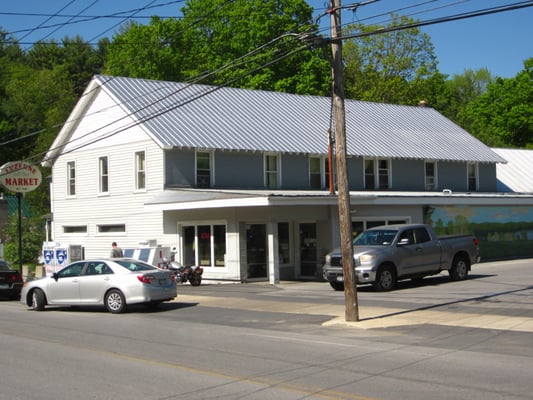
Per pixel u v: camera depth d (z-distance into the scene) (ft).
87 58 270.46
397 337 44.52
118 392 29.76
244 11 154.81
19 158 181.68
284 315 57.62
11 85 204.54
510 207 117.60
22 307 72.79
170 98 110.93
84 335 48.49
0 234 148.05
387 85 204.95
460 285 72.90
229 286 85.71
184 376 32.91
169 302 70.90
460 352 38.40
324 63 159.33
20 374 34.27
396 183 121.29
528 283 72.28
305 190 108.68
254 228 91.56
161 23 163.94
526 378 31.01
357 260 69.56
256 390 29.50
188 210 96.12
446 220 108.58
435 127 141.18
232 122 109.91
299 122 118.93
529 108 216.13
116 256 92.02
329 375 32.35
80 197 114.52
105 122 109.40
